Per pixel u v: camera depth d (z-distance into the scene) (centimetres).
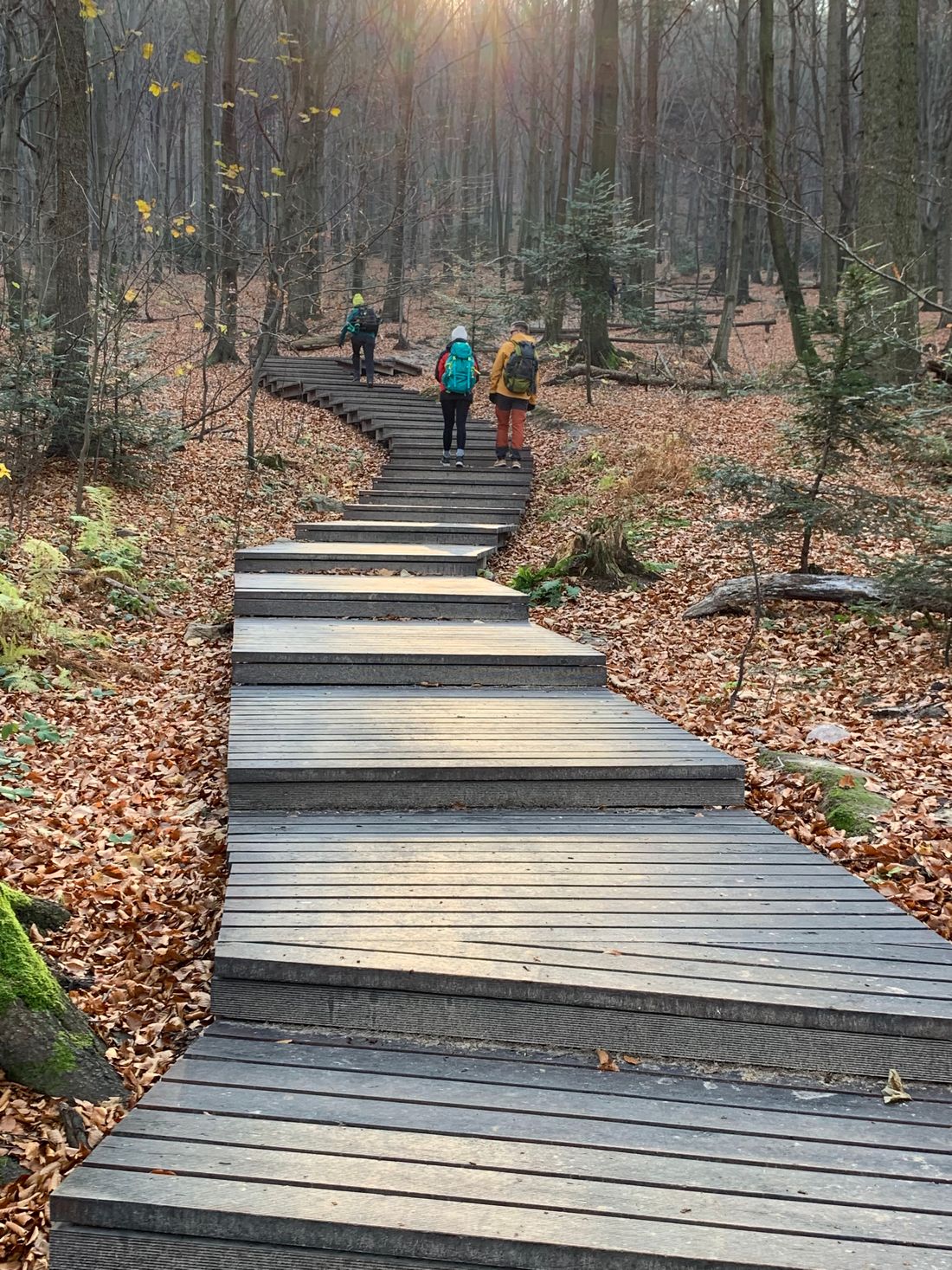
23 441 1149
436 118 3878
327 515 1348
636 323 2203
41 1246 268
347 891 374
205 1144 255
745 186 1712
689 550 1089
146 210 1141
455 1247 226
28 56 1544
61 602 859
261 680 656
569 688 654
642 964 321
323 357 2255
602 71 2028
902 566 762
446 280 2547
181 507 1252
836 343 833
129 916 427
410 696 626
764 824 458
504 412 1455
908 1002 303
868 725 643
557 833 443
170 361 1995
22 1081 318
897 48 1447
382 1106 275
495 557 1185
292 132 1648
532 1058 307
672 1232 229
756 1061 304
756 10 4234
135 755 619
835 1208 239
